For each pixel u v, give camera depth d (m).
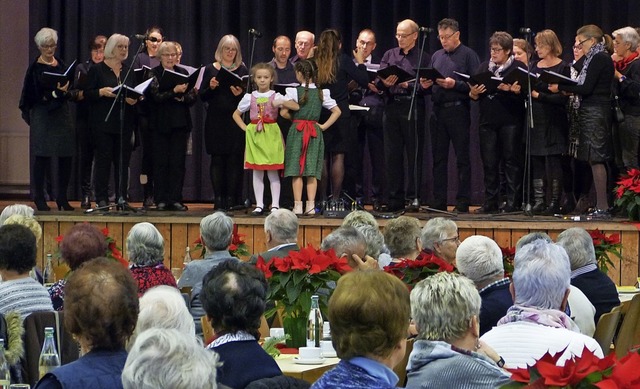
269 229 8.61
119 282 4.04
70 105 16.75
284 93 13.52
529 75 12.92
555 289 5.41
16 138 18.08
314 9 17.30
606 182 13.23
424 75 13.30
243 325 4.74
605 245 9.98
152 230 7.80
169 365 3.10
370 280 3.67
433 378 4.52
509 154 13.73
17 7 18.16
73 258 7.19
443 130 14.10
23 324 5.89
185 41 17.36
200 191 17.42
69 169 14.44
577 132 13.34
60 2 17.38
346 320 3.63
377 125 14.74
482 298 6.37
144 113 14.70
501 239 12.73
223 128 14.30
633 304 7.38
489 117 13.75
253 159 13.50
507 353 5.23
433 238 8.01
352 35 17.08
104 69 14.10
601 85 12.98
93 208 14.52
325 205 13.98
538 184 13.70
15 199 17.98
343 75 13.84
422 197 16.92
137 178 17.16
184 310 4.49
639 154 13.45
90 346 4.00
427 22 17.03
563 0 16.53
